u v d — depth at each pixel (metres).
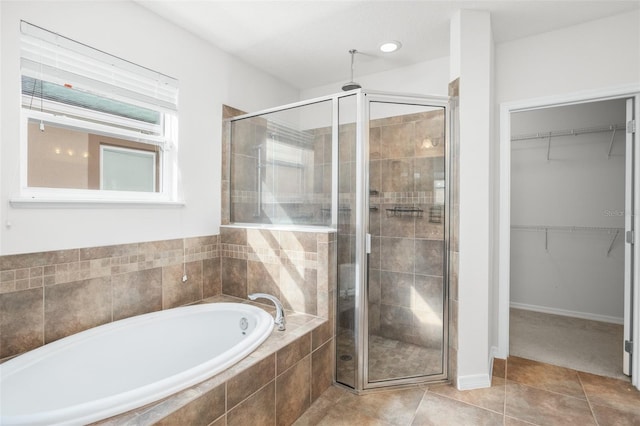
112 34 2.00
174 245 2.38
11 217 1.61
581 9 2.16
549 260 3.74
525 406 1.97
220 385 1.38
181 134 2.42
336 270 2.29
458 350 2.18
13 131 1.62
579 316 3.59
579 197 3.59
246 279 2.61
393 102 2.23
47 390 1.55
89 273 1.90
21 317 1.64
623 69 2.20
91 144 2.00
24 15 1.65
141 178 2.27
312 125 2.40
